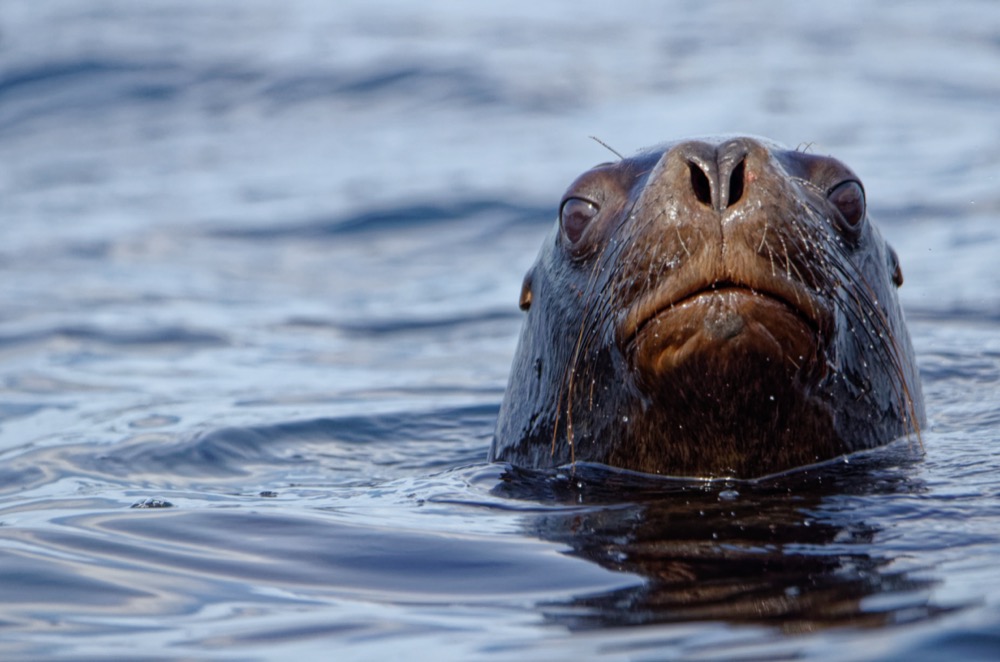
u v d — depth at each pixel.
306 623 12.28
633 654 10.78
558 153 58.25
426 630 11.91
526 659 10.91
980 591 11.88
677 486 17.41
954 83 70.12
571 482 18.11
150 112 70.69
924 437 19.98
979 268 38.25
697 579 13.01
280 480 20.83
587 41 84.12
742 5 99.12
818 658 10.33
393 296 41.72
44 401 29.70
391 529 15.80
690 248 14.71
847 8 96.56
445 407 26.97
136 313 39.97
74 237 49.78
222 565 14.37
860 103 65.50
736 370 15.52
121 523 16.50
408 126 65.88
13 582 13.78
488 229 48.72
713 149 14.99
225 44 83.00
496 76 73.94
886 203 46.97
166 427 25.42
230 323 38.84
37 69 76.56
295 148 63.00
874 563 13.21
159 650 11.62
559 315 18.73
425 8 98.31
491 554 14.45
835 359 16.97
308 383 31.05
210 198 54.94
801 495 16.44
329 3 100.69
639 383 16.38
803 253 14.90
